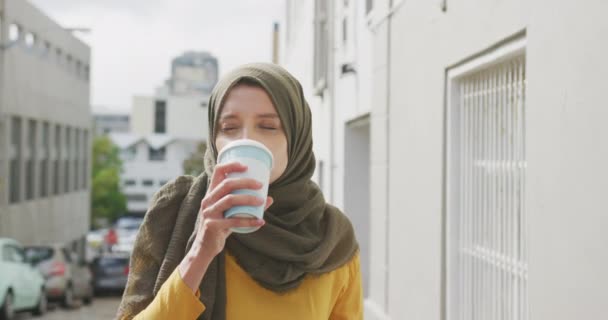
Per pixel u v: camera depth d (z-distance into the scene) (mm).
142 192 90875
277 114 2084
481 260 4484
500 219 4199
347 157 8766
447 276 4883
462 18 4512
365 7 7527
